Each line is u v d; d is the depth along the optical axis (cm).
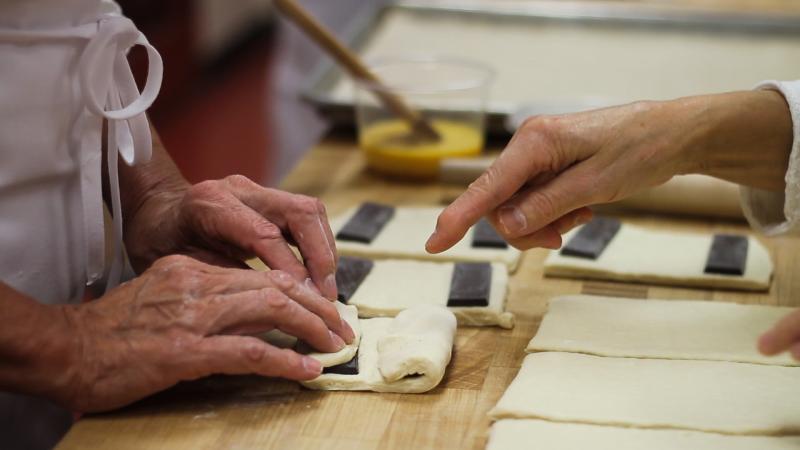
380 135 212
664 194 185
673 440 114
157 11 456
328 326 130
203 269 125
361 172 213
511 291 159
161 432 119
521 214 133
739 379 127
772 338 102
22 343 112
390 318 145
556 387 125
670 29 288
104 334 118
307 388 128
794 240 174
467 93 209
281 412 123
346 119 225
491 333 145
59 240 139
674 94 242
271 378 131
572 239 169
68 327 117
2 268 133
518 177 132
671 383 126
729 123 137
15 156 130
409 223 182
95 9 135
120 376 117
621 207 190
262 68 548
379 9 298
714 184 183
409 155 204
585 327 141
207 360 118
